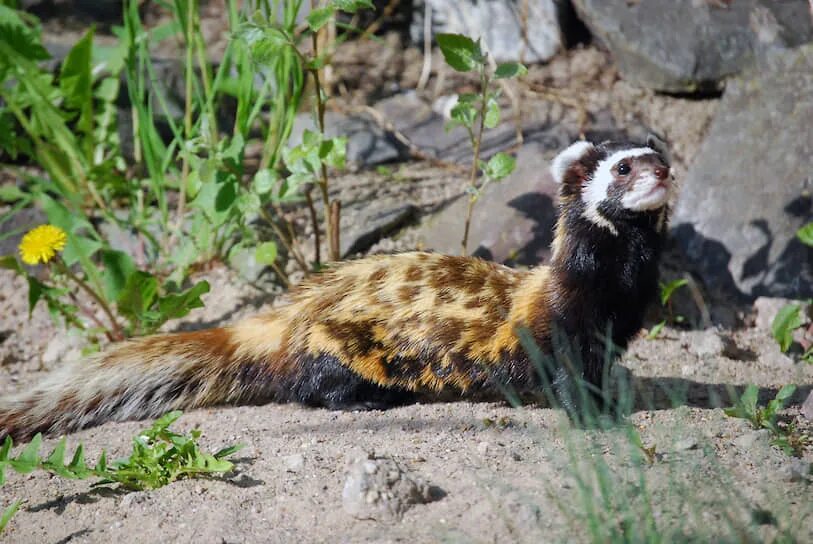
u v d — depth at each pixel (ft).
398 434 30.04
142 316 35.60
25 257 35.19
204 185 37.40
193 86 47.21
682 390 33.27
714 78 45.09
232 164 37.22
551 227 37.37
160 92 43.16
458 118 36.04
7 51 40.09
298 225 42.75
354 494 25.13
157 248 41.19
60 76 43.11
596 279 30.96
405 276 32.32
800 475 25.98
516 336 31.45
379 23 54.29
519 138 46.14
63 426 32.63
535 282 32.12
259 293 40.24
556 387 31.60
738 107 43.78
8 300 41.27
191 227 41.63
